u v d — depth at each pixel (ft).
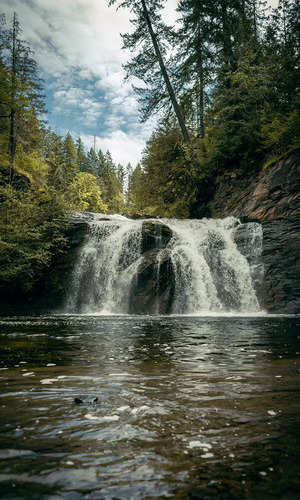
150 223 53.67
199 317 35.81
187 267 49.21
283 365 10.55
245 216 52.80
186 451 4.35
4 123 87.20
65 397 7.00
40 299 54.75
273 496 3.27
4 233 52.37
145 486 3.48
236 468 3.89
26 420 5.55
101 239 57.72
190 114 82.07
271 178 53.01
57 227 57.21
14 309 52.80
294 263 41.81
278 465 3.96
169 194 83.15
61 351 13.52
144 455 4.23
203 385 8.02
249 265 45.62
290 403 6.51
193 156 73.61
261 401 6.66
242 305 43.91
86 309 52.75
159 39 75.97
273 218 48.91
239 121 60.85
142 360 11.52
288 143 53.88
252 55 61.77
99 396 7.07
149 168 86.79
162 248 52.39
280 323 27.22
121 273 51.26
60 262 56.49
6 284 53.06
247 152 62.85
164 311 46.09
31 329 23.75
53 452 4.32
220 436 4.86
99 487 3.45
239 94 61.16
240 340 17.06
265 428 5.18
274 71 60.13
